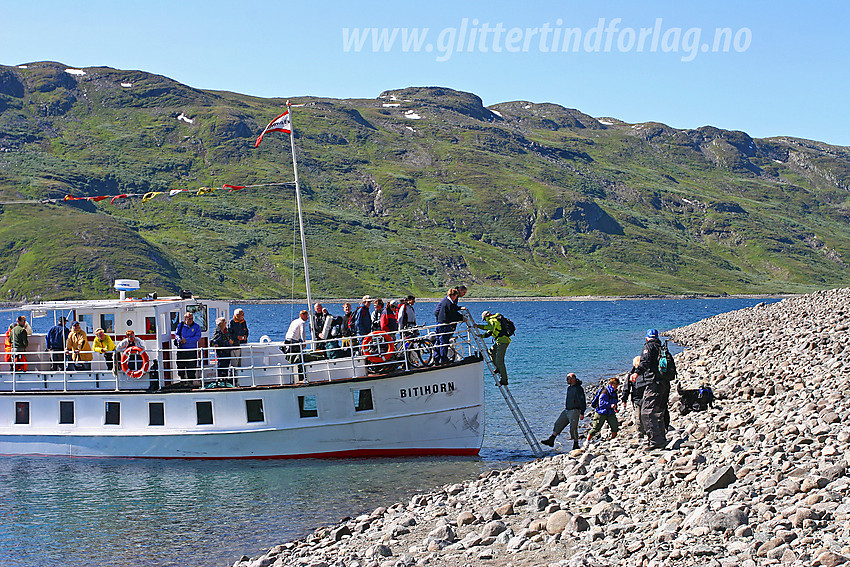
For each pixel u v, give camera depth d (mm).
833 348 32500
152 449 27203
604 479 18203
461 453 26594
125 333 28203
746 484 14953
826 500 12758
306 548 16984
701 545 11945
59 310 28328
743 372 32250
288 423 26500
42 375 28266
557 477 18672
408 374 26188
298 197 31234
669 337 83062
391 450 26469
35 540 19234
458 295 27094
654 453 19484
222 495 22875
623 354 67875
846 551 10555
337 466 25766
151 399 27156
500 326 26547
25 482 24828
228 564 17328
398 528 16656
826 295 71125
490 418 34531
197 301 29891
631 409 29688
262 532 19453
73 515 21297
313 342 26875
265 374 27672
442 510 17984
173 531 19719
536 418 34375
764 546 11336
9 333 28625
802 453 16094
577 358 64125
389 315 27344
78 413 27750
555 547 13719
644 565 11750
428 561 14062
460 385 26422
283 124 31625
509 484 19812
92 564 17562
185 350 27016
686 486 15875
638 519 14422
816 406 20656
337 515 20578
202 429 26875
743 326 65625
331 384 26281
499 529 15281
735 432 20547
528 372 53094
